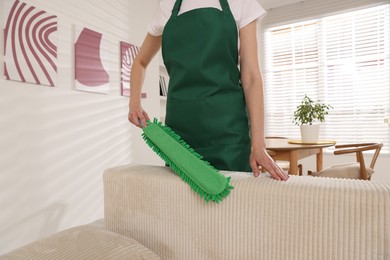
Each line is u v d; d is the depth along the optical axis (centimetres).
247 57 93
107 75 226
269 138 343
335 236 59
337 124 373
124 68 242
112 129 231
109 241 69
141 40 267
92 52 211
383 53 345
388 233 55
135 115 97
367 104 355
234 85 95
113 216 91
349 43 364
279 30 411
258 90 90
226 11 91
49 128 180
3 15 156
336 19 371
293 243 63
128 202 87
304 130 265
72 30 197
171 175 82
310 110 274
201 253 75
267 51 419
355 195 58
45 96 178
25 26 166
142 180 84
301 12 389
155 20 107
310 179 70
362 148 232
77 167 199
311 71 390
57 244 70
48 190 179
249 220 68
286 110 408
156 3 289
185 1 98
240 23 94
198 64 91
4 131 156
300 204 62
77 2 200
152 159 279
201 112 92
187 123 95
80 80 200
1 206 155
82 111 204
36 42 172
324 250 60
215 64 92
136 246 69
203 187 71
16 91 162
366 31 354
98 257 63
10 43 158
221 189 69
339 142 372
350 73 364
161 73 332
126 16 248
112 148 230
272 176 73
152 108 281
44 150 177
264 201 66
